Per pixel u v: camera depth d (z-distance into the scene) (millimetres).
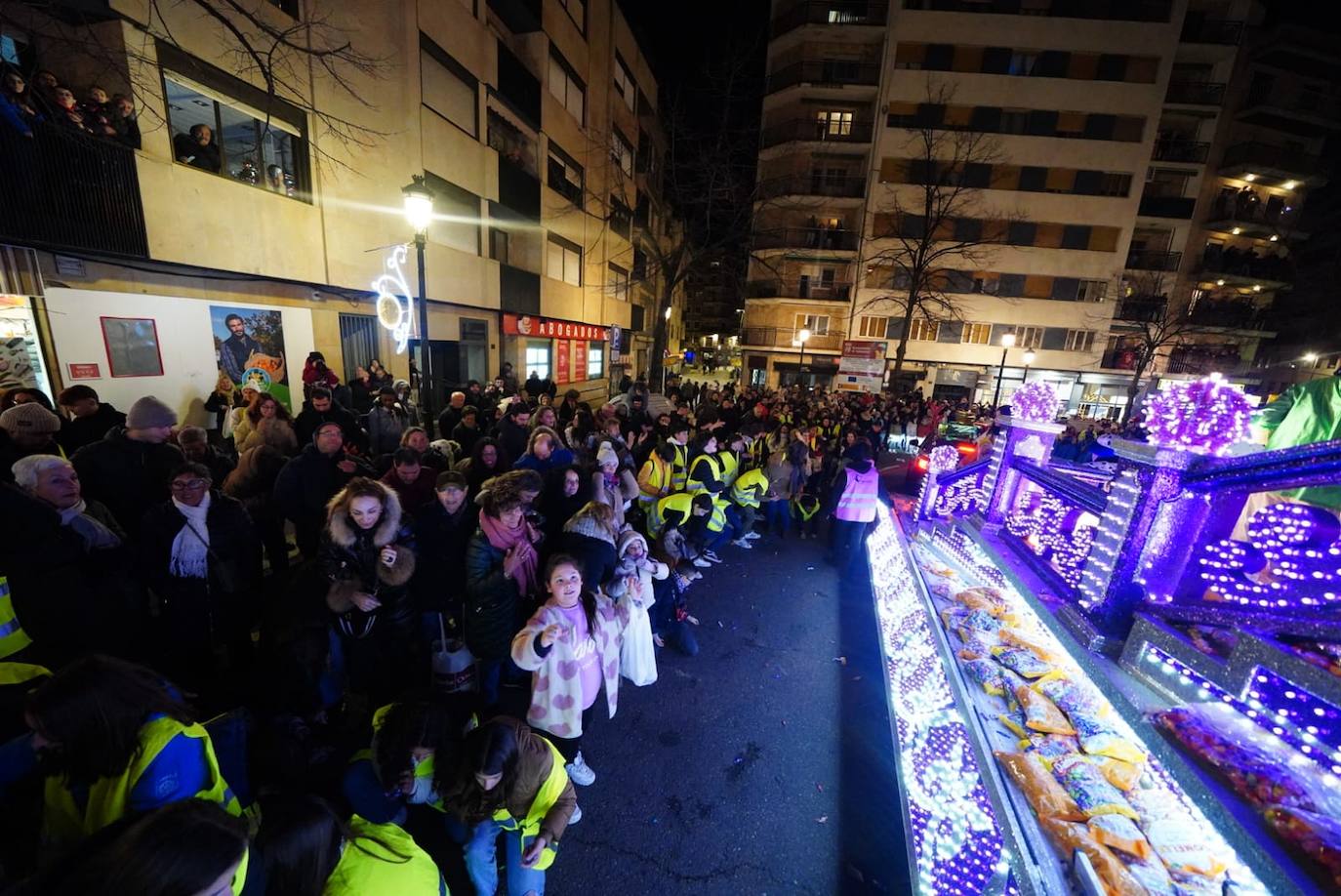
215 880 1120
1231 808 1572
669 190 32875
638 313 29766
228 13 7363
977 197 25797
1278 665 1680
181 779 1533
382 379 8750
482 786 1909
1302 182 26469
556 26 17031
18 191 5328
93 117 5879
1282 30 24688
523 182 15922
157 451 3490
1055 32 24250
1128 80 24578
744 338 29922
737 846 2668
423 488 4172
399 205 11109
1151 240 27125
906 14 24672
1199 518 2260
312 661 2744
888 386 27125
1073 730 2359
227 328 7645
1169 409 2297
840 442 9352
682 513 5512
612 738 3354
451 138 12641
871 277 27062
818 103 26734
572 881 2424
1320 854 1341
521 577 3041
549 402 9438
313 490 3943
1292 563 2066
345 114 9617
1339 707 1479
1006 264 26297
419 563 3121
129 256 6309
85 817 1518
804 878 2527
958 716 2643
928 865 2324
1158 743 1881
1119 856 1788
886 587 4898
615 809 2828
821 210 27562
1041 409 3846
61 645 2588
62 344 5773
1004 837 1962
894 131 25656
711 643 4559
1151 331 26719
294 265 8703
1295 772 1581
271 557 4301
